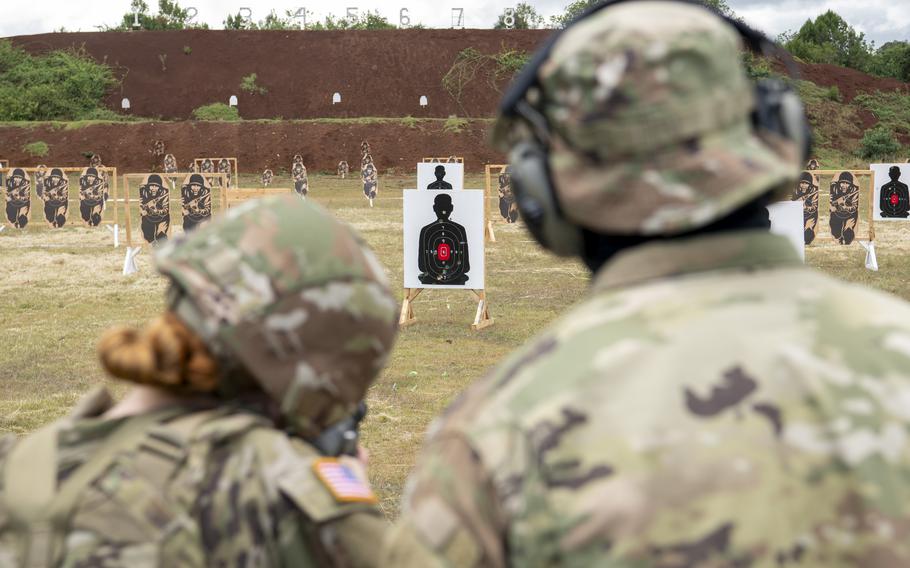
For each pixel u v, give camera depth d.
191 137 46.97
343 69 58.62
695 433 1.02
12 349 9.53
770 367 1.06
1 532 1.44
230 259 1.55
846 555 0.99
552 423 1.06
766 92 1.29
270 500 1.42
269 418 1.62
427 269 10.82
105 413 1.64
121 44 60.50
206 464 1.45
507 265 16.02
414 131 47.94
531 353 1.16
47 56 58.31
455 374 8.58
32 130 47.28
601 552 1.01
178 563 1.40
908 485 1.00
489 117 55.78
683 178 1.10
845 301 1.13
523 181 1.26
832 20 74.56
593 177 1.14
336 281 1.58
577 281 14.24
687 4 1.21
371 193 29.39
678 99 1.09
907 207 17.72
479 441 1.09
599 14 1.21
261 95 56.72
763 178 1.10
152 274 14.67
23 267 15.33
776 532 0.99
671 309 1.12
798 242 12.30
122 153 46.12
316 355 1.55
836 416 1.03
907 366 1.06
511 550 1.07
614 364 1.08
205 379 1.54
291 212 1.62
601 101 1.11
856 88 57.84
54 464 1.46
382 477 5.81
